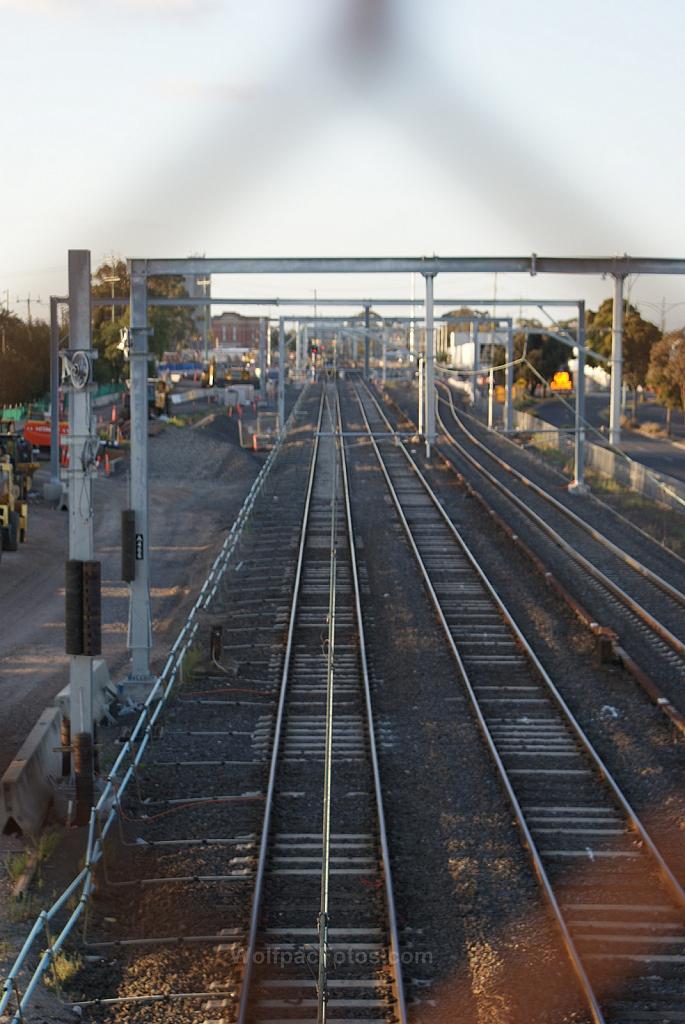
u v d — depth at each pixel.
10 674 22.56
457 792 16.12
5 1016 9.52
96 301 39.50
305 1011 10.41
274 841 14.38
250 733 18.89
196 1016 10.33
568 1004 10.43
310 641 25.23
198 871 13.58
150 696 19.95
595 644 24.47
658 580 31.05
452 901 12.67
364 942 11.71
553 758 17.55
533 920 12.19
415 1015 10.27
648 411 99.06
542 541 38.12
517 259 21.38
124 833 14.90
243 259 21.06
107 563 35.72
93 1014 10.47
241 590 31.28
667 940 11.70
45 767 16.19
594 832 14.64
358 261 21.31
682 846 14.17
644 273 21.33
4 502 35.69
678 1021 10.09
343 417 95.25
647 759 17.41
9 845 14.44
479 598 29.36
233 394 104.38
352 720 19.53
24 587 31.55
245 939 11.76
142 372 21.34
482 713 19.80
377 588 30.83
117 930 12.38
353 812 15.35
